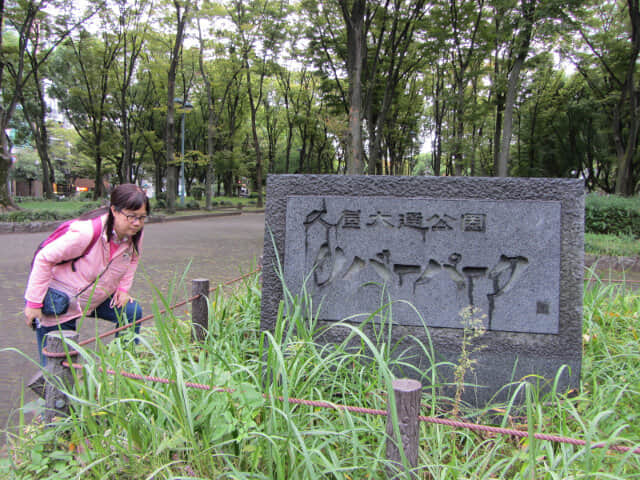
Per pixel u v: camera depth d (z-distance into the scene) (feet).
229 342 10.38
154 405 6.23
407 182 10.14
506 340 9.71
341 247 10.37
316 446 6.41
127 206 8.53
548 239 9.67
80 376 8.22
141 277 24.35
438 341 9.93
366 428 6.40
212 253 34.86
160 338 8.07
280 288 10.53
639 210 41.32
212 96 104.17
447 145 71.41
